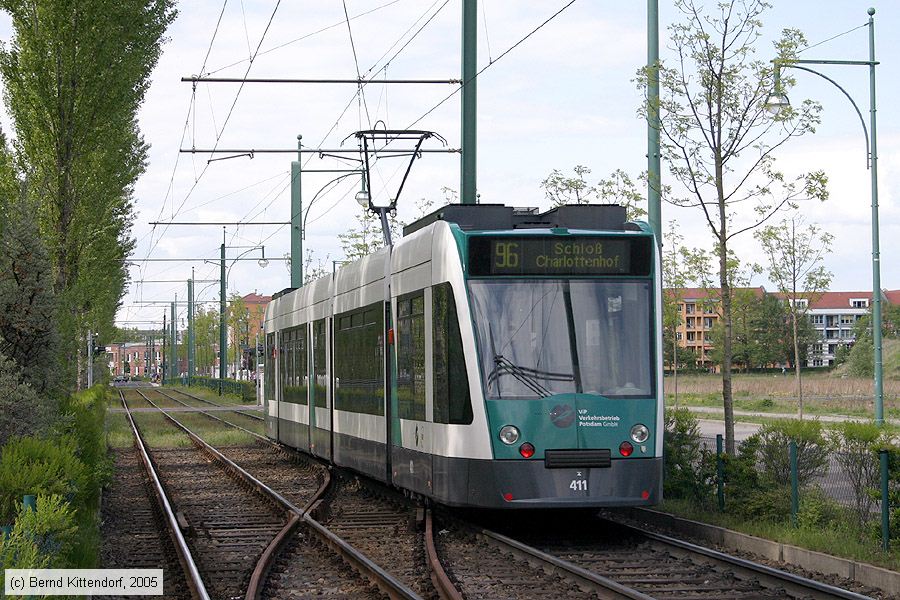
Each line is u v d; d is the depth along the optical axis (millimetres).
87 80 29594
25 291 16250
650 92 17391
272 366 32094
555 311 14922
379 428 18688
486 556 13695
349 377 21172
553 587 11562
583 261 15086
